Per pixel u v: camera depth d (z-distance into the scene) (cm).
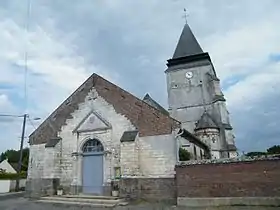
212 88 3453
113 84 1841
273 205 1193
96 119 1817
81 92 1936
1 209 1362
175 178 1469
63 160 1847
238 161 1289
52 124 1953
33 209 1345
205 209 1213
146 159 1576
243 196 1247
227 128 3172
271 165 1230
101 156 1766
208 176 1329
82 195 1680
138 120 1678
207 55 3666
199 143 2450
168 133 1562
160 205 1367
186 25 4122
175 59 3828
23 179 2861
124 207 1341
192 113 3488
